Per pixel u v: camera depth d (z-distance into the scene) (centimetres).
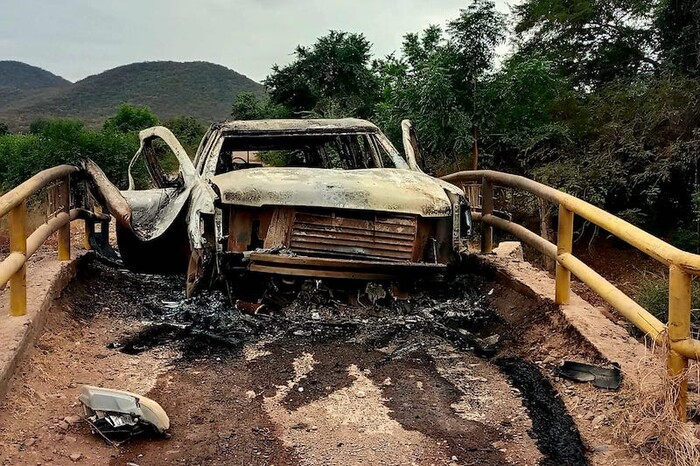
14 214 461
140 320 568
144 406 363
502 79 1441
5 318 464
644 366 396
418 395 425
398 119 1477
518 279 597
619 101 1487
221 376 454
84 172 642
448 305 601
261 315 562
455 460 344
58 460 335
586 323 483
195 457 346
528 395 421
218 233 537
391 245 552
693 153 1315
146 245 652
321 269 536
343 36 2723
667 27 1581
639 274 1227
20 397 389
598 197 1383
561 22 1712
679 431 331
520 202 1427
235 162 750
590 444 357
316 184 552
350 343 518
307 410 403
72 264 624
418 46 1714
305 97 2761
